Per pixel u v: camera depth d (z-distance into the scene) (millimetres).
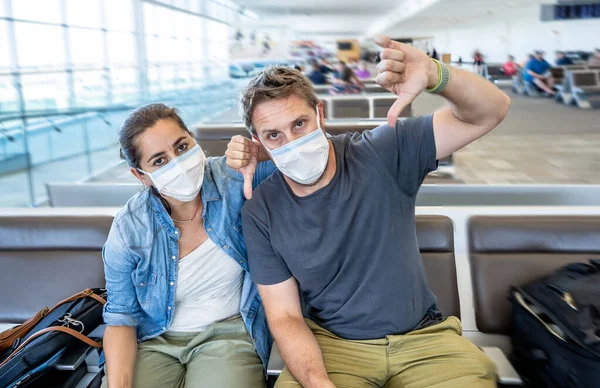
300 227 1533
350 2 18391
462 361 1479
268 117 1432
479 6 15430
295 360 1478
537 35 21703
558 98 13938
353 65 7055
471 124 1459
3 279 1984
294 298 1613
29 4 8328
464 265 1944
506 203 2648
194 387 1538
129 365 1579
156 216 1646
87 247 2012
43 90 6418
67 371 1717
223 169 1764
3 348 1693
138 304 1686
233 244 1679
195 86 13820
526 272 1774
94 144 6902
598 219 1842
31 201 5539
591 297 1447
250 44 9789
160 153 1543
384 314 1519
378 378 1521
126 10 12305
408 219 1554
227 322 1701
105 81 8961
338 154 1556
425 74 1276
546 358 1466
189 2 16469
